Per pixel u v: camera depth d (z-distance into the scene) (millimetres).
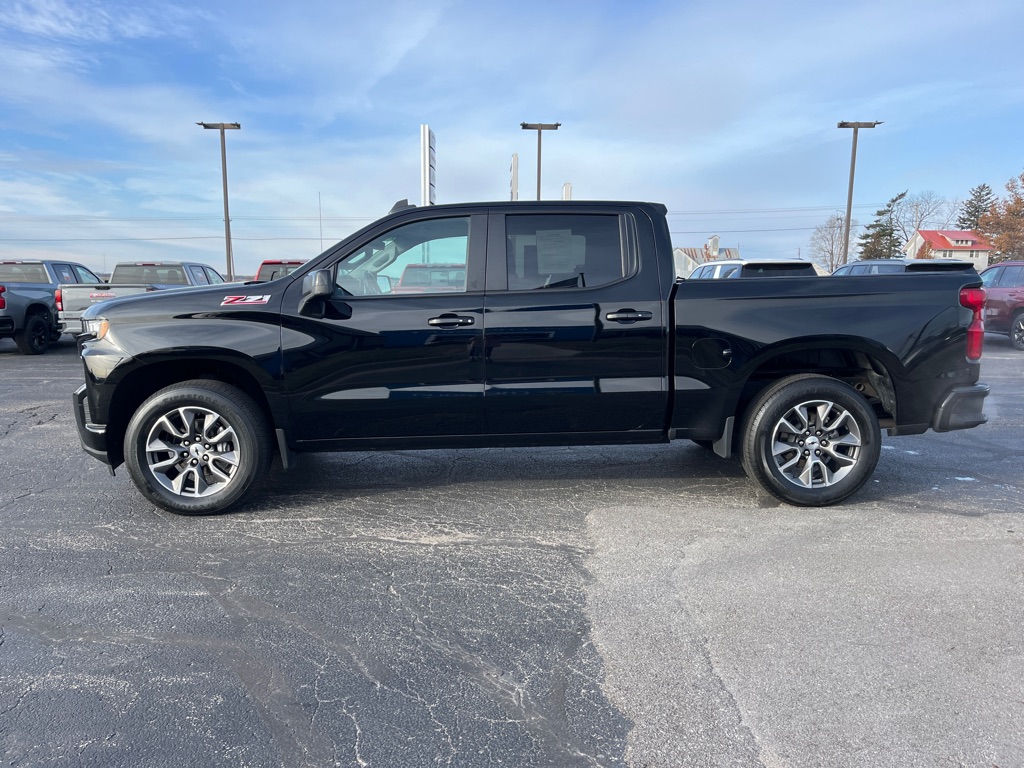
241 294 4031
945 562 3420
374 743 2137
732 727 2195
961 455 5539
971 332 4160
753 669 2514
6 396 8375
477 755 2080
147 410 3990
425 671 2527
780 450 4211
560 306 4039
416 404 4055
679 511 4203
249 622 2885
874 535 3785
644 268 4117
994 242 45000
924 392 4188
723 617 2895
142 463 4035
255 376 3971
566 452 5625
